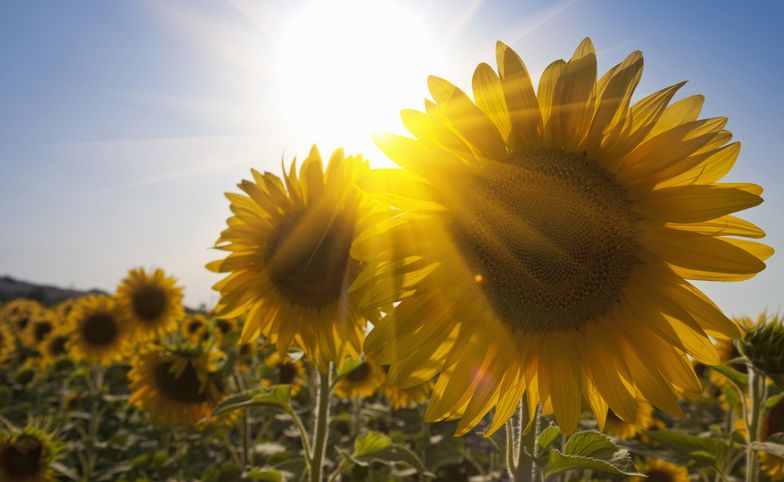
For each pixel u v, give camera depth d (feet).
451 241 1.26
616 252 1.25
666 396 1.18
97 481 4.20
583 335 1.28
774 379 1.74
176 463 3.94
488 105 1.21
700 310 1.18
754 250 1.15
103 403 5.73
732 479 2.52
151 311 4.65
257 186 2.00
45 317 7.30
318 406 1.97
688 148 1.12
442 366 1.24
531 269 1.26
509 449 1.26
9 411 5.85
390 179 1.19
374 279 1.25
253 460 3.13
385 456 1.89
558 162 1.24
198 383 3.23
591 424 3.28
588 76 1.17
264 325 2.06
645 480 3.09
